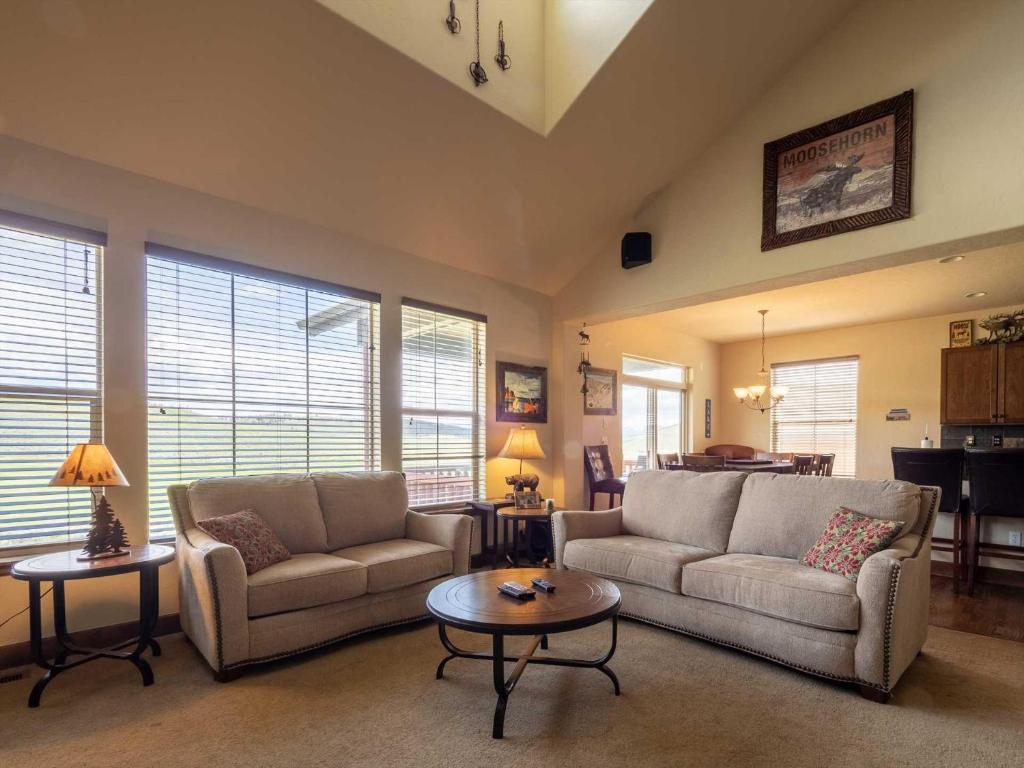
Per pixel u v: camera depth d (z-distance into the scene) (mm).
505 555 4586
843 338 7309
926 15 3215
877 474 6945
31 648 2359
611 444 6215
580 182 4141
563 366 5383
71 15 2342
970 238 3031
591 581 2582
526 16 3588
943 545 4449
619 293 4824
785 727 2109
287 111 3008
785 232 3730
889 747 1979
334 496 3416
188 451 3227
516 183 3979
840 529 2752
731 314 6535
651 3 3143
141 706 2264
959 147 3068
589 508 5672
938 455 4074
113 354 2934
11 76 2455
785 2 3326
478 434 4816
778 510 3135
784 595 2508
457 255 4500
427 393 4430
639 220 4656
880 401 6969
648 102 3676
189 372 3232
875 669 2287
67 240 2830
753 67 3678
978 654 2789
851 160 3453
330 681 2488
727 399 8422
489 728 2104
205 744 1999
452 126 3406
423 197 3857
